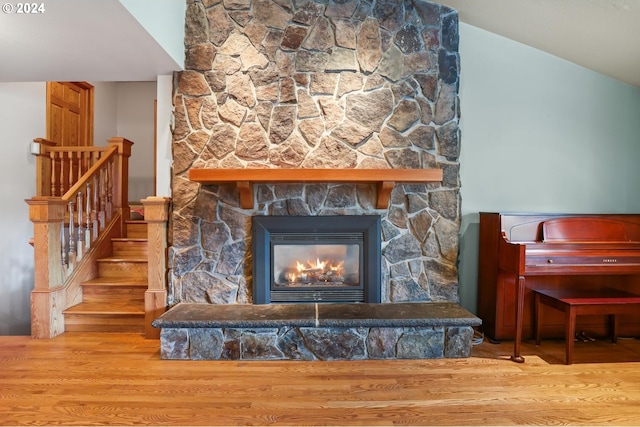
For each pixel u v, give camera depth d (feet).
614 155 9.95
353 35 9.50
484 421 5.69
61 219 9.57
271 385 6.83
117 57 8.61
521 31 9.31
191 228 9.43
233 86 9.46
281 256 9.78
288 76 9.46
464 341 8.09
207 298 9.39
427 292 9.54
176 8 8.91
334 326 7.93
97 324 9.60
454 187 9.59
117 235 12.36
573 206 9.95
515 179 9.91
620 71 9.48
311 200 9.49
